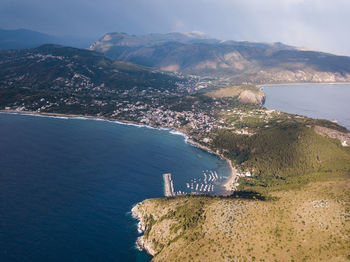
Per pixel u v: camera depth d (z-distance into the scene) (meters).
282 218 145.50
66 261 144.12
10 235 158.88
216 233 149.25
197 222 161.62
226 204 169.50
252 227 145.38
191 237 151.75
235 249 137.12
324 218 136.00
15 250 147.88
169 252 148.25
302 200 156.00
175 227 163.00
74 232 166.88
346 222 129.62
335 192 155.50
